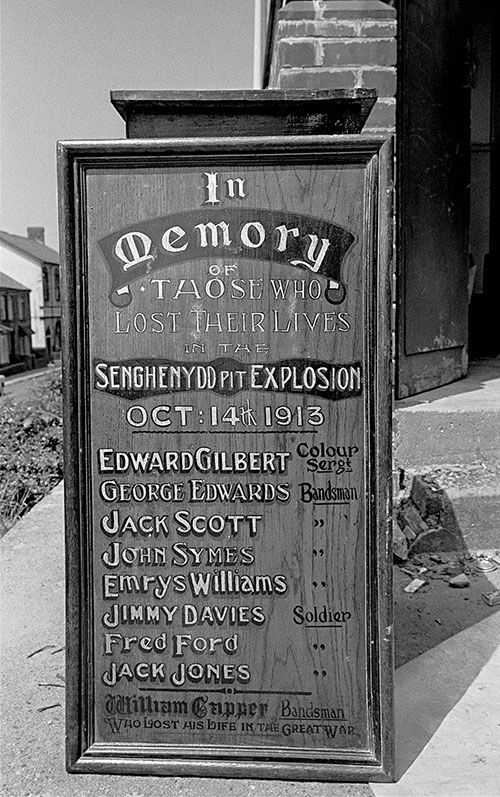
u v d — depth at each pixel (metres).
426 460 3.17
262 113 1.70
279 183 1.65
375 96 1.67
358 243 1.65
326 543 1.68
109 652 1.70
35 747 1.79
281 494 1.68
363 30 3.05
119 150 1.65
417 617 2.44
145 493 1.70
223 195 1.66
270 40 3.68
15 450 5.45
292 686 1.67
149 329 1.68
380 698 1.65
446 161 3.80
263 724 1.67
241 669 1.68
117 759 1.67
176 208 1.66
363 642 1.67
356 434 1.67
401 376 3.46
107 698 1.69
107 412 1.69
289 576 1.68
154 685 1.69
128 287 1.68
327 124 1.70
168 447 1.69
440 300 3.82
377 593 1.66
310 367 1.67
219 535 1.69
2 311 25.80
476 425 3.17
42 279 27.75
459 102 3.90
